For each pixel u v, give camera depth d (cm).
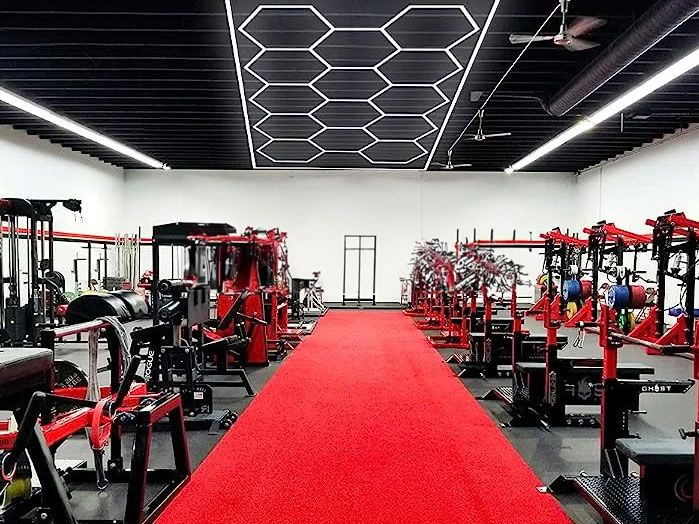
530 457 406
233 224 1625
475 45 658
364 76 774
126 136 1152
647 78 699
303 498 333
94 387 375
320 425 477
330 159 1410
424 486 351
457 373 693
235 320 716
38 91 838
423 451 414
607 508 286
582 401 484
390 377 670
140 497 286
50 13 566
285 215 1634
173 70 751
